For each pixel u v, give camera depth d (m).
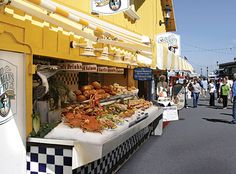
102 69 7.60
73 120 4.57
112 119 5.48
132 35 8.34
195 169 6.38
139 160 7.11
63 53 5.10
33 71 4.17
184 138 9.67
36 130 4.17
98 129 4.48
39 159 4.06
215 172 6.18
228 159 7.17
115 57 7.26
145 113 7.57
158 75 18.48
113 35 6.32
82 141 4.02
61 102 5.30
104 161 5.42
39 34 4.40
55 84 5.11
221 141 9.23
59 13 3.85
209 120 14.05
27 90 4.13
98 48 6.45
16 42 3.91
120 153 6.49
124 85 10.33
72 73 7.93
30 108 4.17
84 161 3.95
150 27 15.69
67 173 3.95
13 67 3.90
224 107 19.75
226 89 19.58
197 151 7.96
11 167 3.85
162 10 19.62
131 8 10.96
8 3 3.26
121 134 4.82
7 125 3.80
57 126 4.56
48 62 5.88
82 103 5.93
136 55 9.01
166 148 8.30
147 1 14.73
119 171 6.26
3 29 3.63
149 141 9.23
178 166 6.59
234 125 12.54
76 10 5.86
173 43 14.71
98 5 6.29
